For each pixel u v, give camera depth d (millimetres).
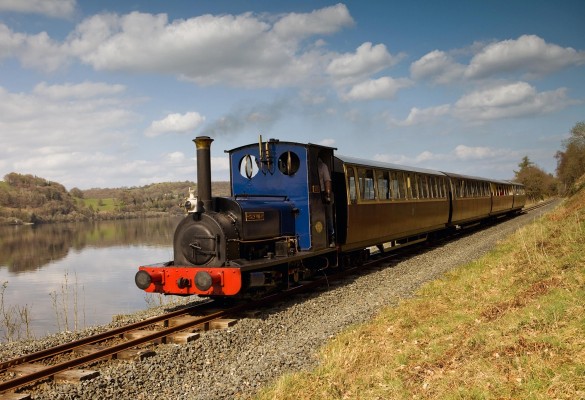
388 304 10250
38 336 13891
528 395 4777
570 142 68000
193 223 10055
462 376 5562
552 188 81125
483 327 7137
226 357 7586
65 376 6492
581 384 4703
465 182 26141
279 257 11000
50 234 81375
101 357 7277
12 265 38438
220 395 6070
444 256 17406
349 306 10477
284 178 12125
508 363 5520
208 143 10086
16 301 21500
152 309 12000
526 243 13484
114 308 18781
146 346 7875
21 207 127312
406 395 5543
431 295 10578
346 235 13633
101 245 56312
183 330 8648
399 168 17875
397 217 17172
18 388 6160
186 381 6660
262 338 8516
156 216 148375
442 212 22062
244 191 12617
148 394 6242
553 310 6656
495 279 10711
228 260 9781
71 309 18719
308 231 11867
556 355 5379
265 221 10969
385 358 6973
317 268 13203
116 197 158375
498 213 33938
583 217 14516
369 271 14945
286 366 6961
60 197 136500
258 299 10641
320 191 12461
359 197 14367
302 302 10781
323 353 7359
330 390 5992
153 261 38094
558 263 9930
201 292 9477
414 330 8031
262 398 5871
